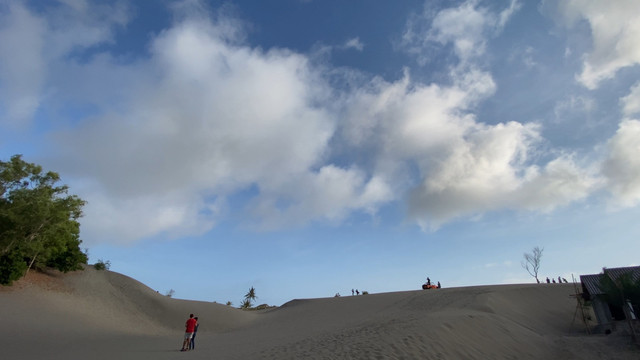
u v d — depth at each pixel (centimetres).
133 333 3906
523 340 2242
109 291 4981
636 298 2388
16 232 3750
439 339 1900
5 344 2495
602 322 2942
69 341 2886
